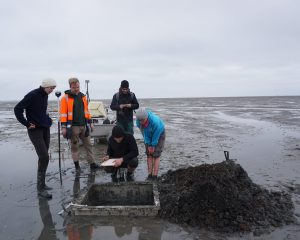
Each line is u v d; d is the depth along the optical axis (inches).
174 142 521.7
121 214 212.5
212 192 210.2
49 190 274.1
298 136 569.9
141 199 246.2
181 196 217.5
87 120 326.3
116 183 246.2
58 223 207.5
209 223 199.0
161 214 211.9
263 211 210.4
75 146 322.7
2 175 329.1
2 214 225.1
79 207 212.1
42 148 262.1
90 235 189.9
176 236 187.5
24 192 271.4
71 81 307.3
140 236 187.8
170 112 1470.2
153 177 275.3
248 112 1341.0
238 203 209.6
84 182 295.4
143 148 460.8
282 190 266.2
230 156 401.7
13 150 482.9
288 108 1644.9
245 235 188.4
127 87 333.1
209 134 618.2
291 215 212.1
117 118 341.1
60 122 314.0
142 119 261.1
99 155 415.8
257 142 509.7
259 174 316.5
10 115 1611.7
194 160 380.2
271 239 183.3
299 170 329.1
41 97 259.0
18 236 192.4
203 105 2395.4
